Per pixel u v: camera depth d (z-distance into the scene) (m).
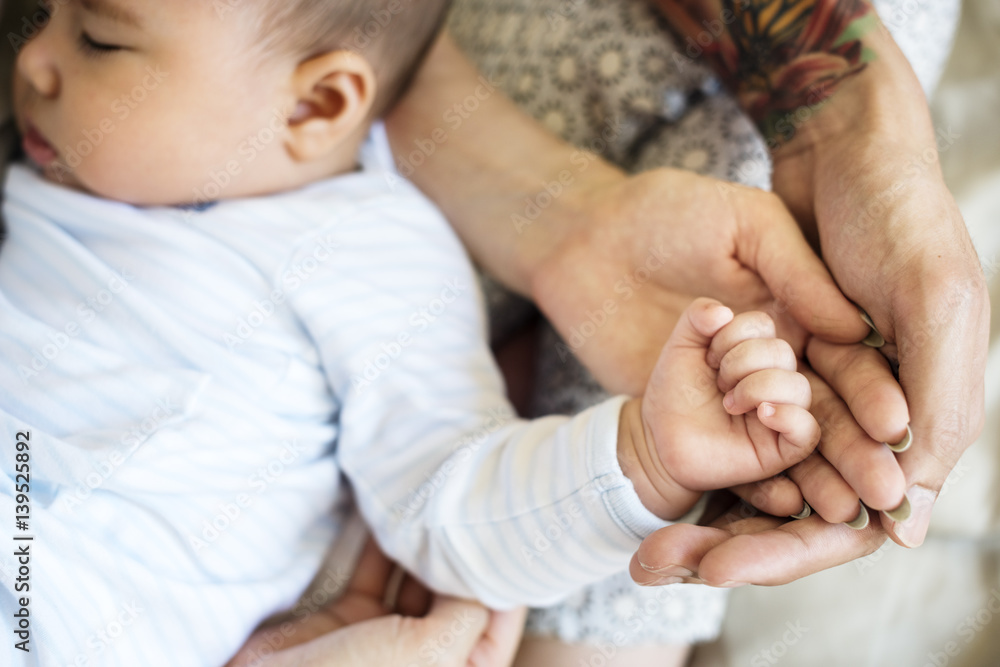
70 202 0.74
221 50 0.69
